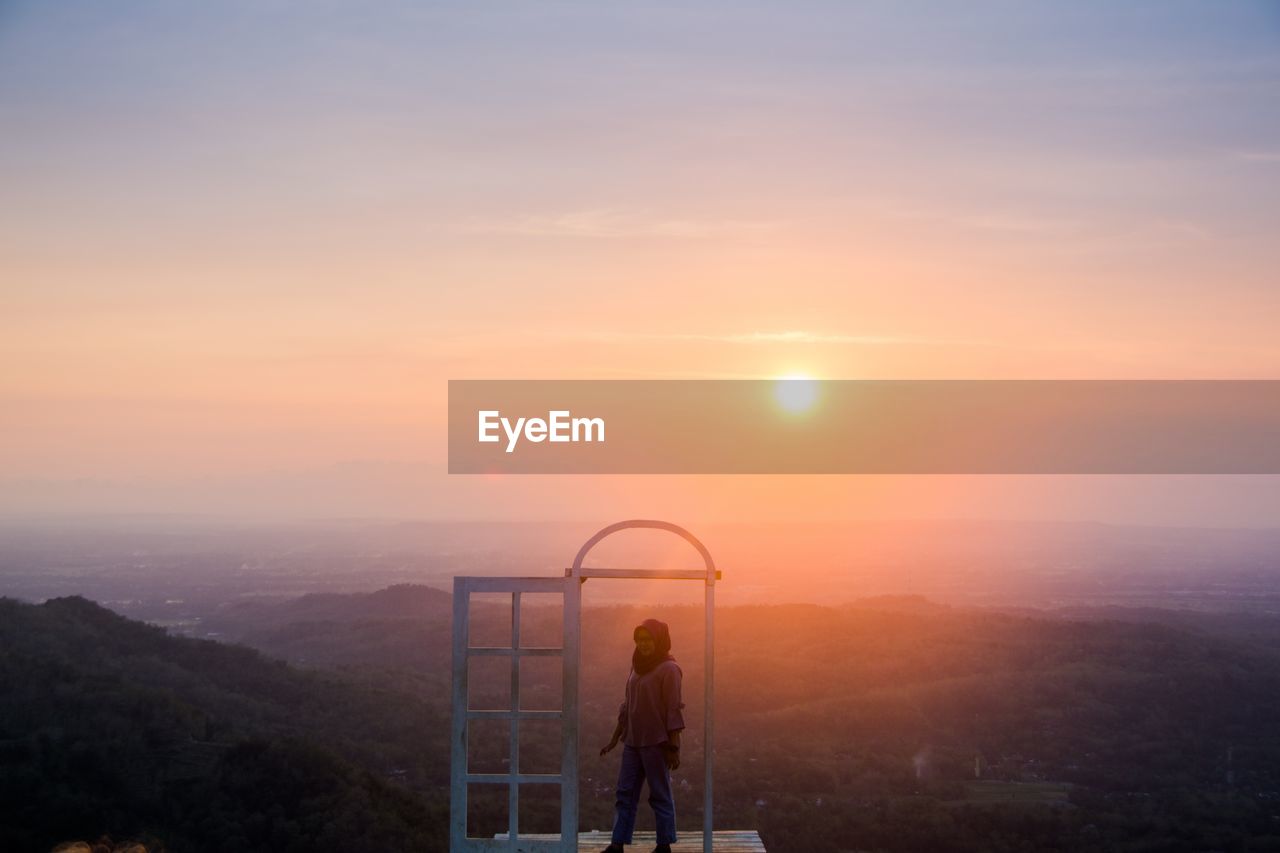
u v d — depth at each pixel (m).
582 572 7.87
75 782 20.89
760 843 8.44
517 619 7.88
